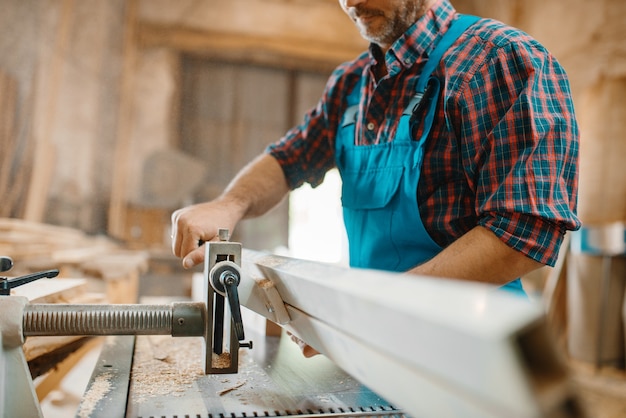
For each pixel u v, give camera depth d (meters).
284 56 7.36
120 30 6.70
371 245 1.35
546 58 1.11
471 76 1.14
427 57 1.28
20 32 5.46
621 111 4.74
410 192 1.24
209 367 0.94
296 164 1.63
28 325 0.85
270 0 7.30
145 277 5.11
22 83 5.46
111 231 6.51
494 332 0.36
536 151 1.02
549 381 0.35
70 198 6.27
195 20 7.11
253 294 0.93
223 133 7.18
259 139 7.28
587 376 3.68
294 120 7.41
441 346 0.42
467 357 0.39
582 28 5.38
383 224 1.31
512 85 1.09
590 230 3.88
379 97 1.37
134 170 6.84
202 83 7.15
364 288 0.54
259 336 1.52
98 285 2.79
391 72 1.32
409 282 0.49
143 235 6.69
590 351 3.95
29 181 5.52
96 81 6.52
